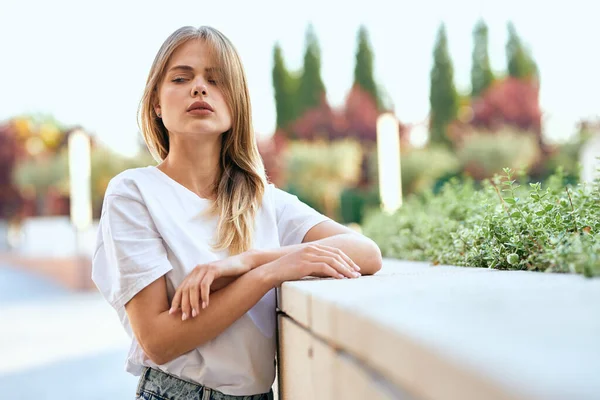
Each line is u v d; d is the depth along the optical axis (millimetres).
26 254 23891
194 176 1840
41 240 24469
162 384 1661
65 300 11773
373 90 30609
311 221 1949
